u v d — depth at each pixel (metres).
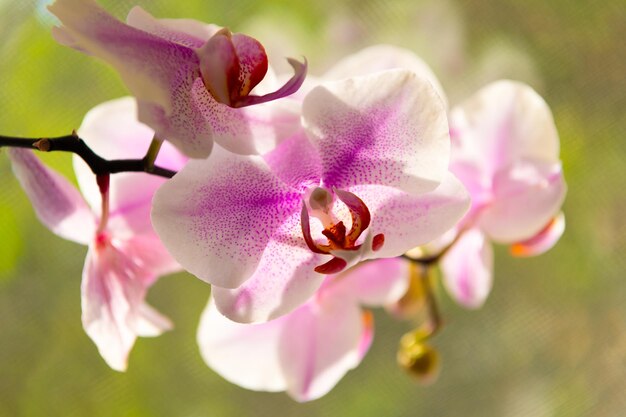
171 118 0.57
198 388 1.27
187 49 0.58
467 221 0.69
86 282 0.62
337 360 0.70
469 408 1.36
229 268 0.58
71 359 1.24
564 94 1.36
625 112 1.35
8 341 1.20
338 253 0.58
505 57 1.33
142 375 1.25
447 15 1.30
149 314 0.65
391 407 1.34
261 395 1.30
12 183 1.10
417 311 0.73
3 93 1.10
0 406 1.20
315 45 1.24
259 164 0.59
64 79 1.12
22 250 1.14
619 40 1.35
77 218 0.63
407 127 0.58
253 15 1.21
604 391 1.40
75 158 0.64
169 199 0.58
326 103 0.58
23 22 1.10
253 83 0.59
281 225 0.59
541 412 1.38
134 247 0.64
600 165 1.35
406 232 0.59
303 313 0.69
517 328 1.38
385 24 1.28
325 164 0.59
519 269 1.38
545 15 1.34
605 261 1.37
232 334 0.69
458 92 1.32
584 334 1.39
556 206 0.68
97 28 0.56
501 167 0.69
